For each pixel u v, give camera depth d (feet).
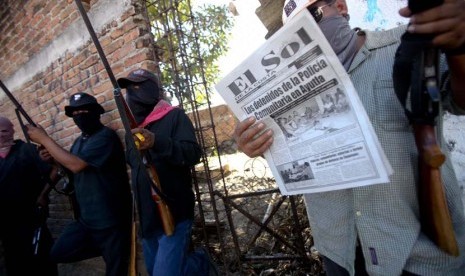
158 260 5.79
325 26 3.09
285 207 10.41
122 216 7.60
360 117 2.55
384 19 5.67
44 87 10.97
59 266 11.23
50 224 12.26
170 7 7.36
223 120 14.02
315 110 2.82
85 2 8.86
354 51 3.10
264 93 3.03
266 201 11.31
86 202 7.33
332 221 3.25
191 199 6.30
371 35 3.08
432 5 1.90
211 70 11.85
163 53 7.94
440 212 2.46
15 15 11.52
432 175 2.44
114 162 7.70
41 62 10.87
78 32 9.14
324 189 2.96
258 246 9.17
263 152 3.31
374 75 2.93
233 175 14.10
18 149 9.10
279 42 2.71
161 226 5.98
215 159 14.30
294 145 3.07
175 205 5.93
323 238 3.43
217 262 8.82
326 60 2.55
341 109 2.64
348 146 2.69
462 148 5.02
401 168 2.80
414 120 2.43
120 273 7.53
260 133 3.22
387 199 2.84
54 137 10.98
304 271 7.84
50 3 9.93
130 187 8.17
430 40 2.04
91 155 7.09
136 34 7.61
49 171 9.02
